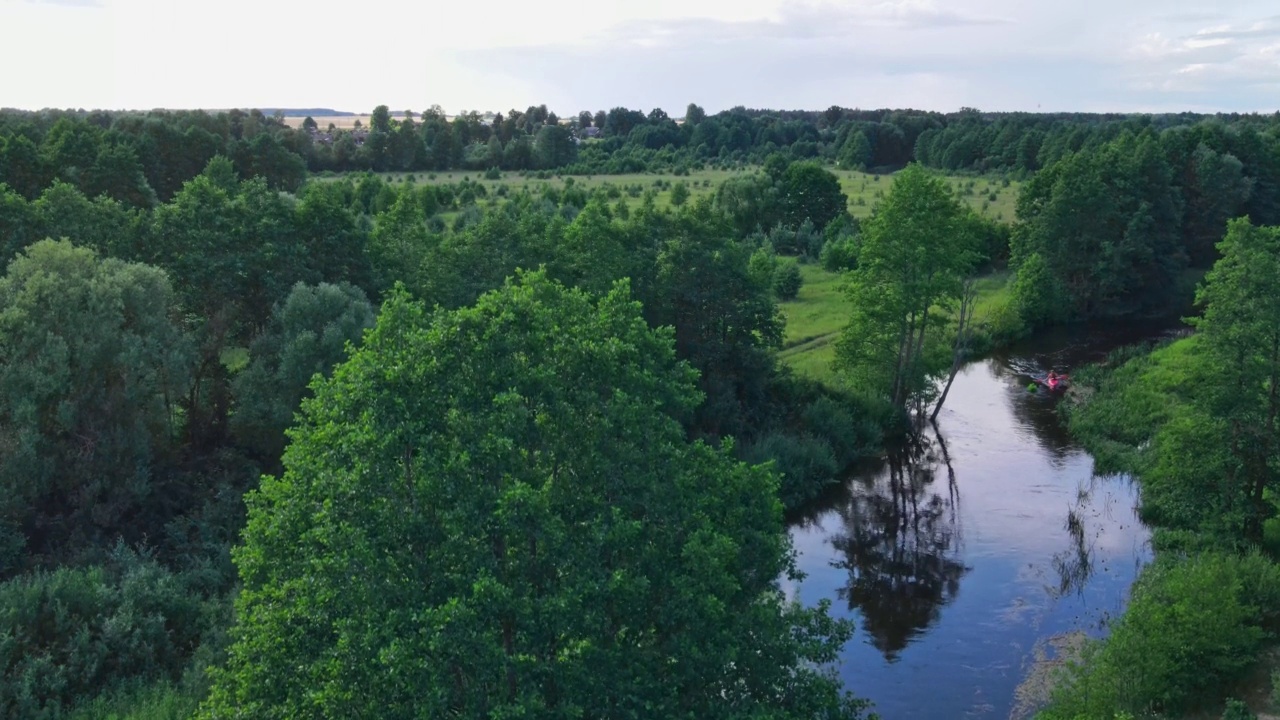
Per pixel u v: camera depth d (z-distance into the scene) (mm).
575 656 18891
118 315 36500
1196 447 38906
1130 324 83312
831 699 21734
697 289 52219
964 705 30078
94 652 29125
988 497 47125
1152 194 89375
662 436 23172
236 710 20203
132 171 75125
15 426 34094
